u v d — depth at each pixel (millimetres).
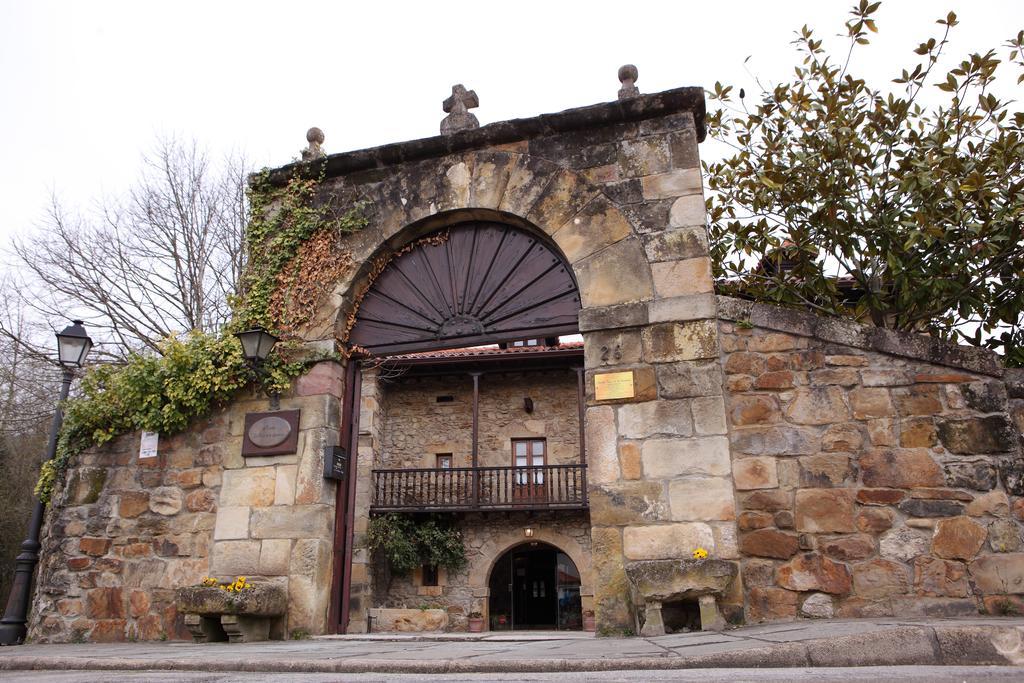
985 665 2992
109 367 7156
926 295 6395
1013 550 4715
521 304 6414
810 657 3070
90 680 3170
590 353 5711
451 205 6590
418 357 14789
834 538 4957
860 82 7312
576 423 14883
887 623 3990
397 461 15102
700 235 5789
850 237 6660
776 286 6992
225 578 6004
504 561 17219
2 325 15523
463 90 7062
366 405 14664
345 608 6133
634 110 6211
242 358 6527
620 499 5277
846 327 5391
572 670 3129
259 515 6133
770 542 5031
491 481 14094
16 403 16531
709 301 5574
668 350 5543
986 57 6520
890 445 5078
